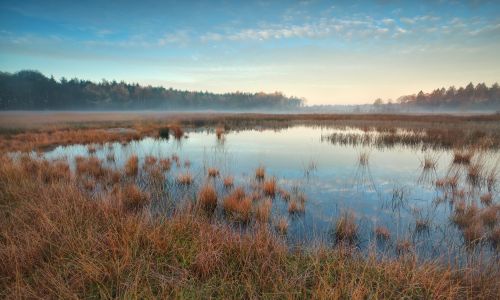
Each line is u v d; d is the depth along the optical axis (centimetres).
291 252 379
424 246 425
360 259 354
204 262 312
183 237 380
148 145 1541
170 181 794
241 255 338
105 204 465
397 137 1702
